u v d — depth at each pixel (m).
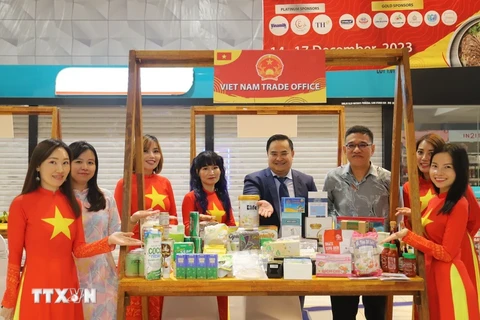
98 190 2.75
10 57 5.16
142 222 2.60
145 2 5.20
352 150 2.86
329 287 2.00
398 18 4.41
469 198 2.57
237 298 3.81
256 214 2.53
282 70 2.19
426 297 2.02
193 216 2.51
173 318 2.73
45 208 2.35
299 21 4.43
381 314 2.92
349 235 2.18
